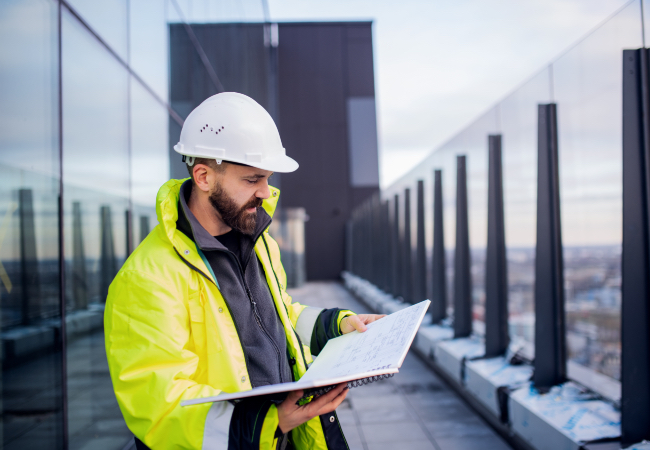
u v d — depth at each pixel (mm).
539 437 2873
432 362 5562
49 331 2104
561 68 3021
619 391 2734
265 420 947
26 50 1955
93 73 2648
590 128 2762
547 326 3305
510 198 4043
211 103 1179
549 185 3217
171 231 1088
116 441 2850
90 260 2566
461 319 5352
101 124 2760
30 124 1973
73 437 2332
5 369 1763
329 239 18812
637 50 2303
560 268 3256
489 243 4305
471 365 4156
